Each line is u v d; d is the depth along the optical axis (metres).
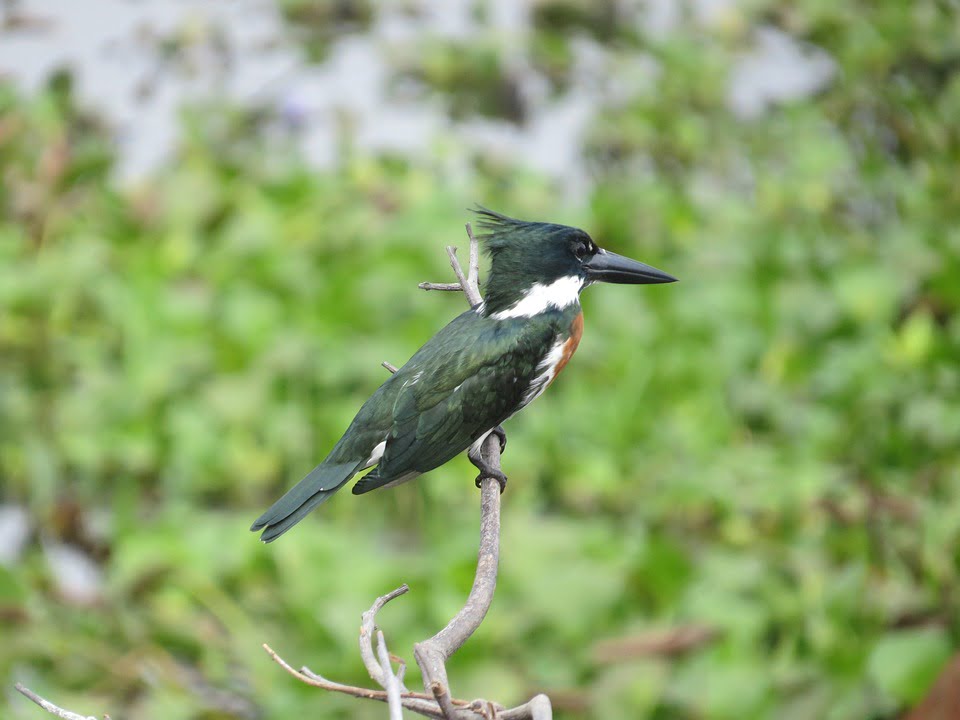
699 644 8.49
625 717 8.20
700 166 14.23
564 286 7.14
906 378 10.74
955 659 7.93
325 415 10.55
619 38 14.90
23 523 10.99
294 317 11.05
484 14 14.60
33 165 12.49
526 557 9.07
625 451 10.35
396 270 11.06
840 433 10.52
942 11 15.20
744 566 9.02
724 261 11.70
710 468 10.05
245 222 11.82
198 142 13.23
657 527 10.00
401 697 3.46
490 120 14.30
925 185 13.74
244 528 9.73
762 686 8.22
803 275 11.62
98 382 10.87
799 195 13.26
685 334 11.14
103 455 10.52
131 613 9.48
